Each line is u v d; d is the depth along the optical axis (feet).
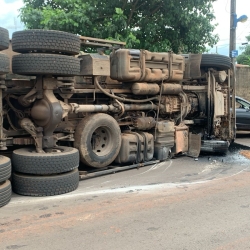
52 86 20.26
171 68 27.78
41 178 18.83
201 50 47.73
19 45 18.84
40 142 20.35
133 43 42.32
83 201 18.21
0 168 16.93
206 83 32.91
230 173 25.00
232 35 46.16
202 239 13.61
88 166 23.40
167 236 13.85
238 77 64.08
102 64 23.29
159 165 27.48
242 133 49.39
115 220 15.55
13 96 20.83
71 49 19.43
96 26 43.24
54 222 15.28
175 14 44.60
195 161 29.30
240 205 17.71
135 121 26.30
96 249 12.68
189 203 17.99
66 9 42.98
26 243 13.19
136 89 25.77
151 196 19.17
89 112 23.59
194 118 33.01
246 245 13.12
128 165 25.81
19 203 17.81
